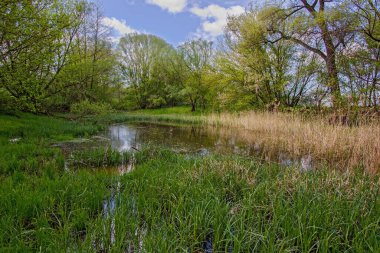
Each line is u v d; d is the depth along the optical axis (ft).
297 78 58.13
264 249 9.14
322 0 46.93
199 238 10.61
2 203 11.95
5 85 31.96
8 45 30.60
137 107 136.26
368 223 10.55
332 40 40.75
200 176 16.99
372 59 35.58
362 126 27.68
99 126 48.73
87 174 17.88
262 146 33.40
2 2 26.13
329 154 26.02
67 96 61.52
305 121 39.09
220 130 51.80
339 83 41.32
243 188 14.69
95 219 11.46
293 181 15.34
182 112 114.52
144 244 9.41
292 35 50.31
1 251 8.49
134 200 13.17
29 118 46.88
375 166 20.53
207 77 89.10
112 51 97.55
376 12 33.24
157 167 20.49
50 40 34.06
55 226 11.14
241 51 64.69
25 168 19.48
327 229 10.41
